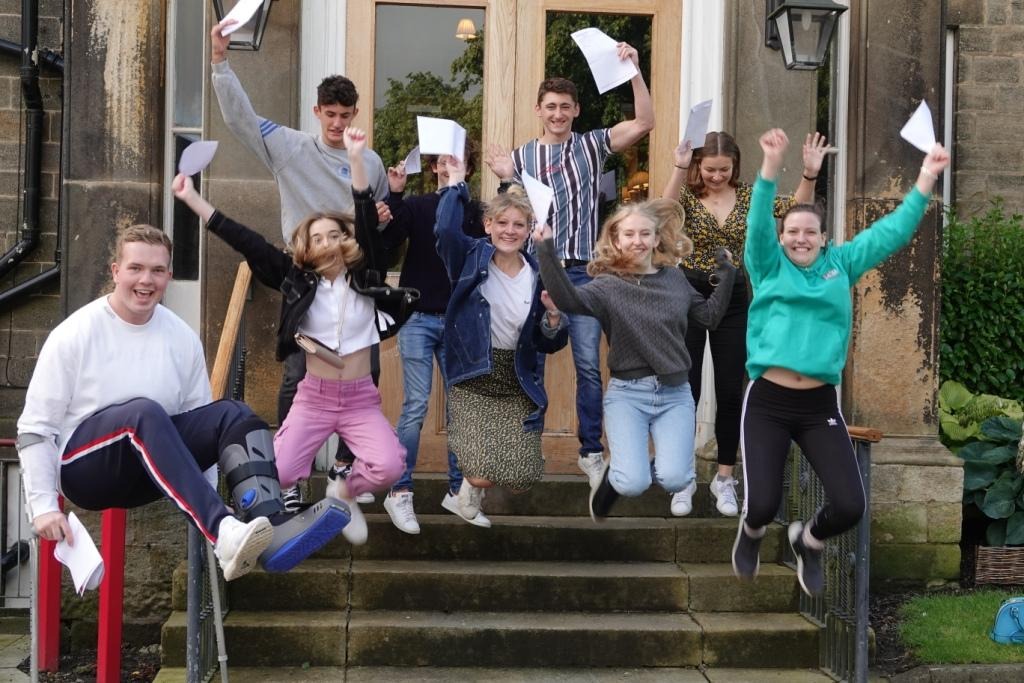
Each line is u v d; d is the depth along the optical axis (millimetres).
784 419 4199
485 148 6160
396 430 5109
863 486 4547
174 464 3598
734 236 5160
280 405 4984
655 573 5078
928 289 5941
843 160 6020
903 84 5957
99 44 5812
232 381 5121
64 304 5809
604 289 4508
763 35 5879
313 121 5910
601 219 6160
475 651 4750
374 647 4734
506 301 4766
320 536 3686
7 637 6555
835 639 4734
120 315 3871
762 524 4145
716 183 5195
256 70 5707
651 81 6164
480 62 6180
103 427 3691
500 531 5223
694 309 4641
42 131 7441
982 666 4898
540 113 5438
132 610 5703
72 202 5816
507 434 4668
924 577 5918
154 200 5832
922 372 5945
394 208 5027
